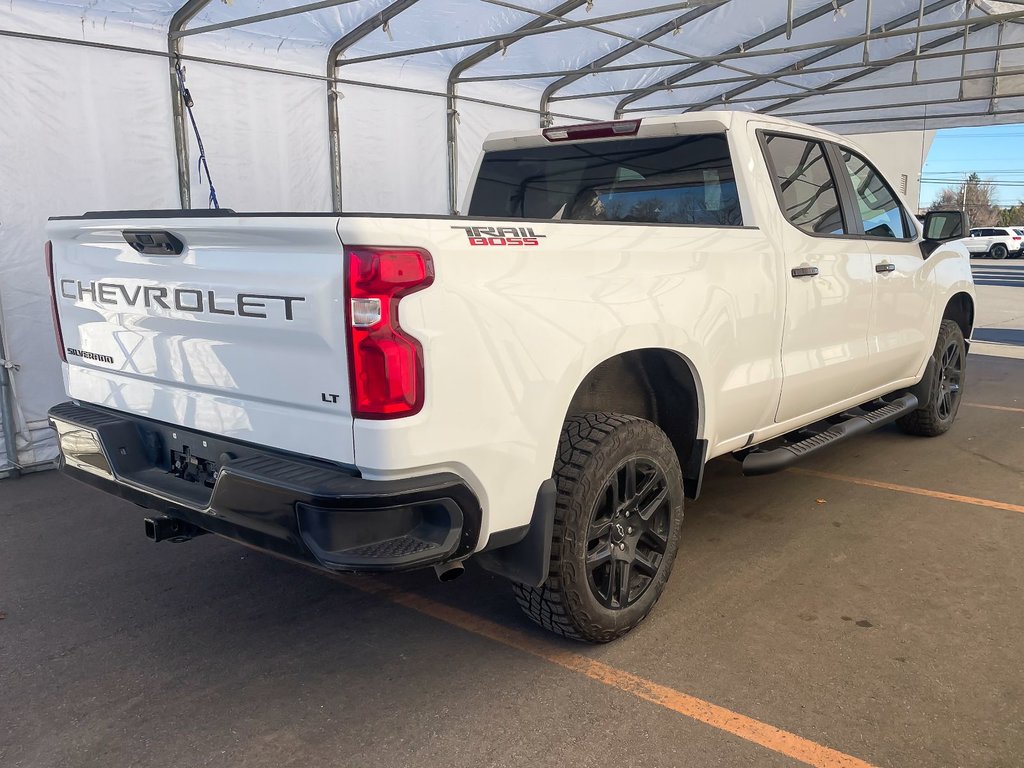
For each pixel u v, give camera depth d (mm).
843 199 4250
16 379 5418
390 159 7555
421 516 2307
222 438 2631
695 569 3699
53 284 3271
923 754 2379
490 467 2395
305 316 2244
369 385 2152
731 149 3562
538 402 2492
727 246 3320
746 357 3465
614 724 2549
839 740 2449
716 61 7223
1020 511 4445
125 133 5770
